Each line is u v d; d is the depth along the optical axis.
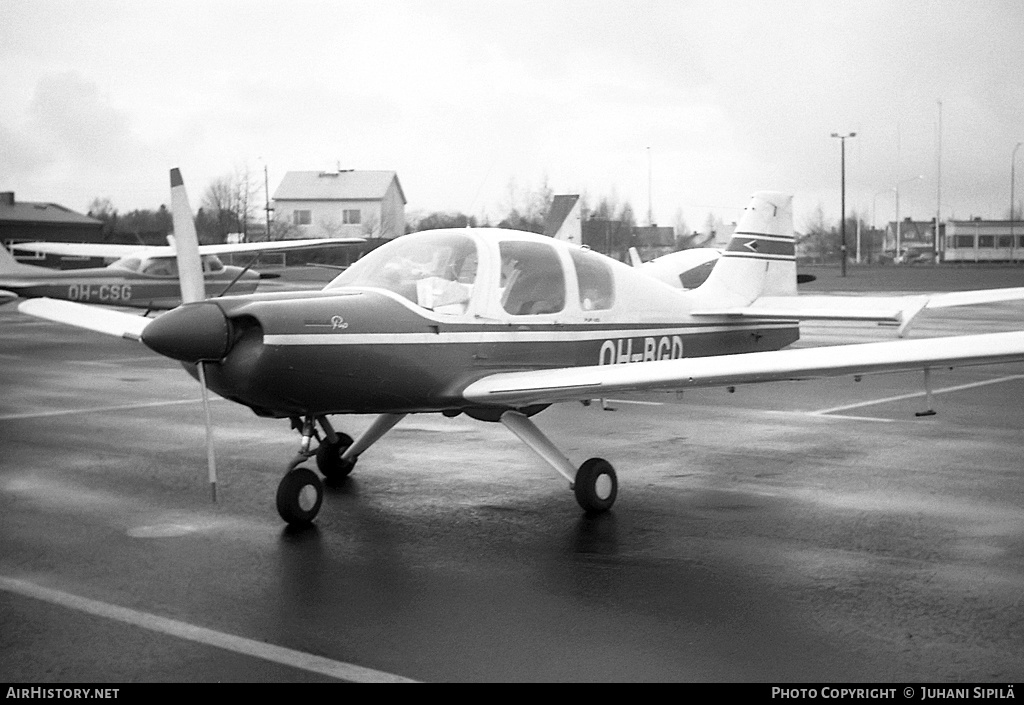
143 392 12.44
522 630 4.23
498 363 6.57
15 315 28.19
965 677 3.71
